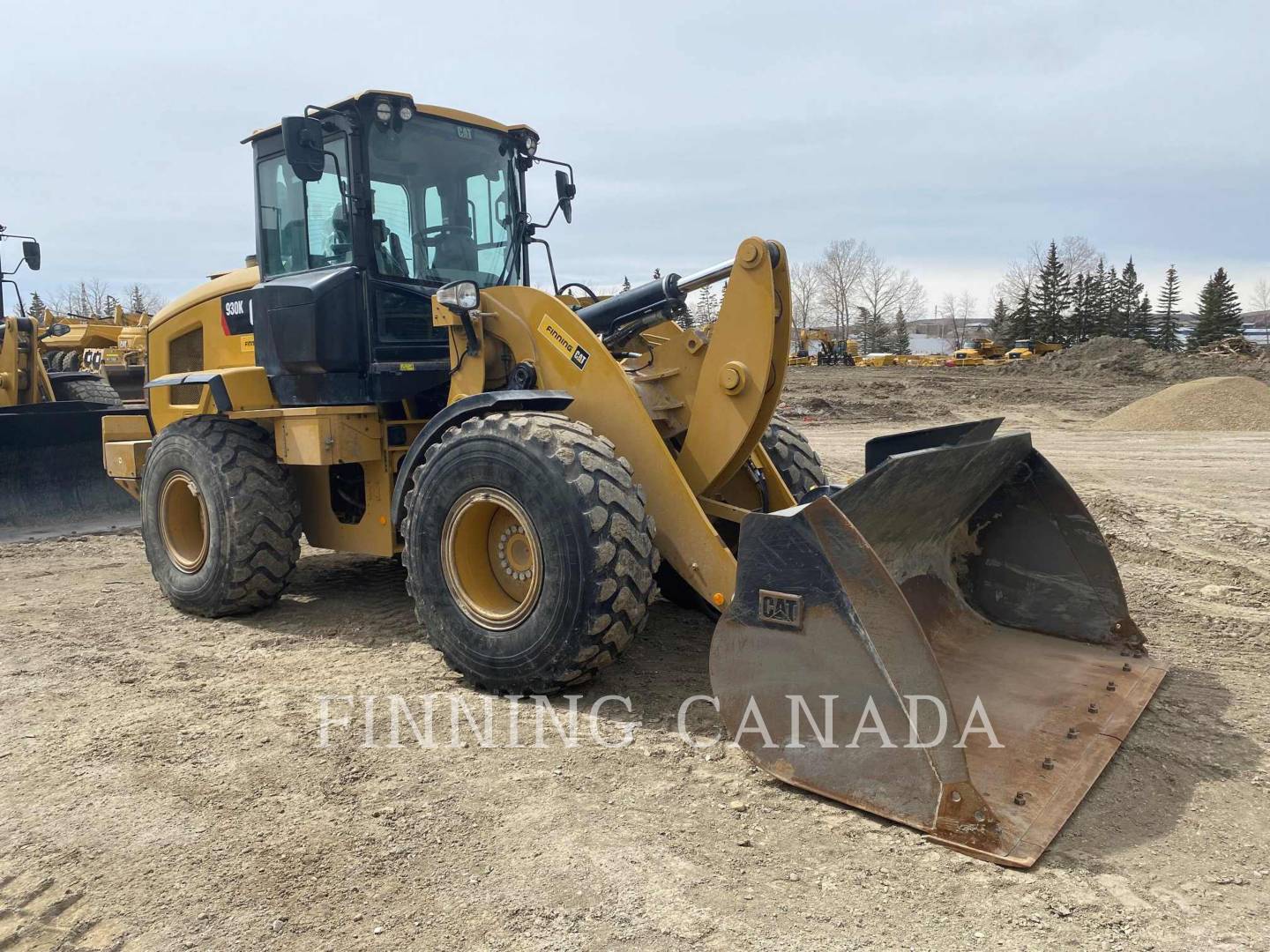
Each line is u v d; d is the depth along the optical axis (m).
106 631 5.15
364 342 5.03
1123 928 2.38
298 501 5.41
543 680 3.86
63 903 2.58
